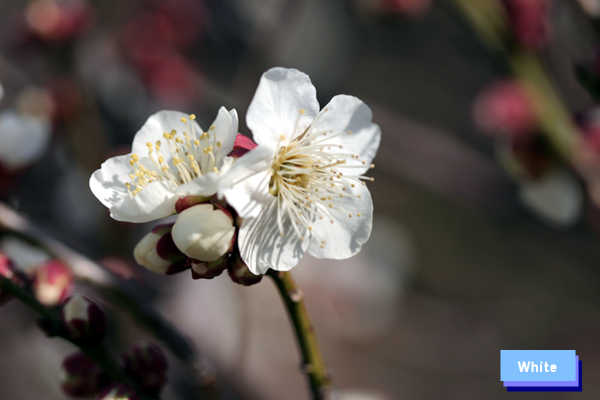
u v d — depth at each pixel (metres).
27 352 0.45
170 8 0.42
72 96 0.36
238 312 0.37
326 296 0.47
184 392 0.31
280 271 0.25
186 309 0.35
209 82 0.44
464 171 0.41
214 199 0.24
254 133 0.24
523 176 0.33
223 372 0.34
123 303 0.27
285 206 0.25
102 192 0.24
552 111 0.32
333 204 0.25
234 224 0.24
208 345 0.34
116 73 0.41
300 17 0.50
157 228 0.25
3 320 0.42
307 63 0.51
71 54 0.38
